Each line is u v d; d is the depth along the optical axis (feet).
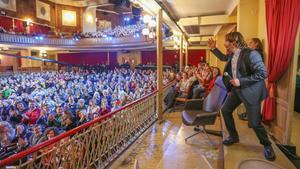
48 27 69.41
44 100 26.89
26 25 61.62
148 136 13.37
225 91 10.30
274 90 10.11
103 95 29.12
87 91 33.53
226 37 7.79
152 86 24.79
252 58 7.09
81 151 8.74
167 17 19.45
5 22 56.65
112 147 11.16
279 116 9.73
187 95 18.15
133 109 13.38
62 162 7.77
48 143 7.07
